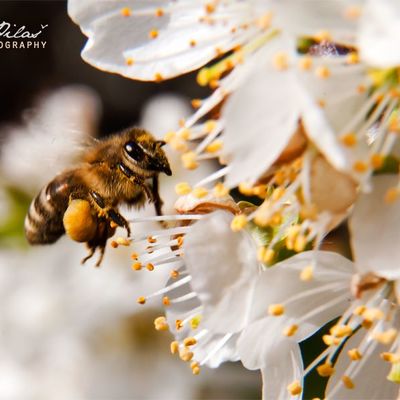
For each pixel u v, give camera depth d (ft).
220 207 0.48
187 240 0.47
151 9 0.49
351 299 0.48
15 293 0.64
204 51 0.49
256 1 0.45
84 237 0.54
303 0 0.45
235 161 0.44
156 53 0.49
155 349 0.63
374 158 0.45
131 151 0.54
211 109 0.47
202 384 0.63
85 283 0.64
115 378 0.63
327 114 0.45
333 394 0.49
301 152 0.45
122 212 0.60
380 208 0.46
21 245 0.65
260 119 0.44
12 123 0.96
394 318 0.48
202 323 0.47
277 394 0.48
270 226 0.47
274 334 0.48
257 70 0.44
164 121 0.70
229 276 0.47
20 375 0.63
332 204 0.45
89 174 0.54
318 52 0.46
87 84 0.95
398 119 0.46
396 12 0.44
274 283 0.47
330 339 0.48
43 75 0.96
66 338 0.63
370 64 0.45
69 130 0.55
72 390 0.63
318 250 0.48
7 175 0.64
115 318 0.63
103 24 0.50
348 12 0.44
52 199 0.55
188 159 0.46
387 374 0.49
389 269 0.45
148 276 0.63
